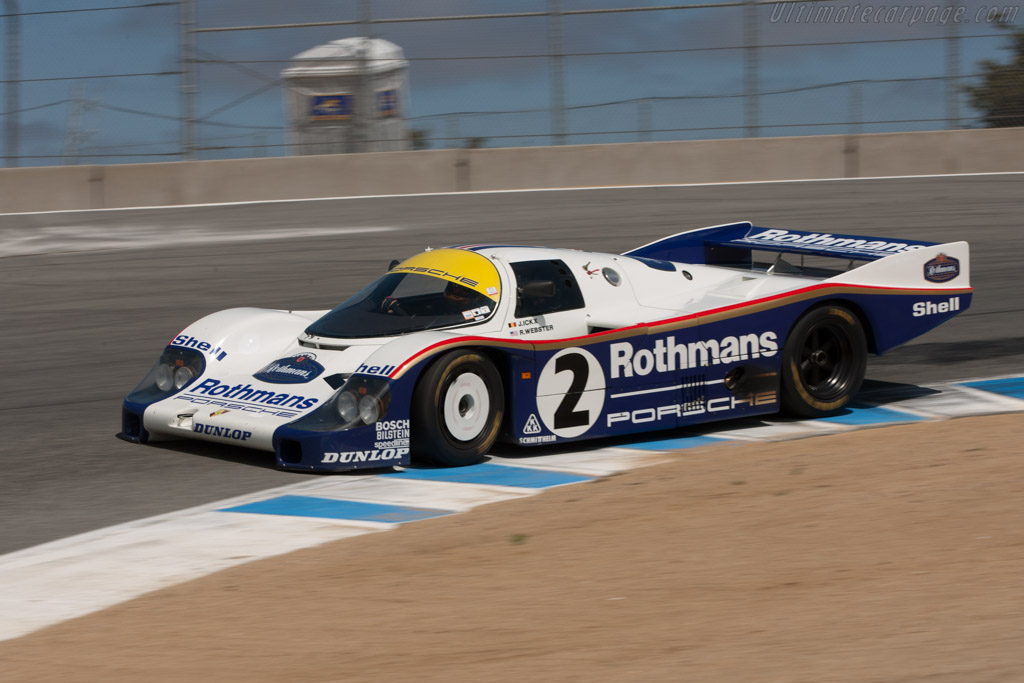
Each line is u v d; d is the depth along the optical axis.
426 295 21.30
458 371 19.59
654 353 21.56
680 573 12.98
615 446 21.58
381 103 57.72
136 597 13.50
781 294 22.70
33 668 11.20
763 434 22.11
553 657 10.62
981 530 13.52
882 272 23.84
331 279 39.06
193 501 17.83
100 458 20.69
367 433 18.86
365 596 12.92
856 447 19.00
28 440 22.20
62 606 13.28
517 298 20.89
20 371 28.70
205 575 14.20
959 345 30.00
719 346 22.19
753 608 11.62
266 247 44.62
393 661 10.83
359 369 19.50
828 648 10.25
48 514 17.38
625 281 22.58
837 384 23.45
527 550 14.29
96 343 31.64
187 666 11.02
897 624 10.73
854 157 57.50
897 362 28.62
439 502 17.45
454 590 12.94
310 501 17.64
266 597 13.09
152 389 22.02
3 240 47.19
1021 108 57.34
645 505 16.05
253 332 22.47
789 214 48.00
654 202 51.91
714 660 10.20
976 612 10.83
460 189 57.03
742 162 57.62
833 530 14.10
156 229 49.09
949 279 24.83
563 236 44.94
